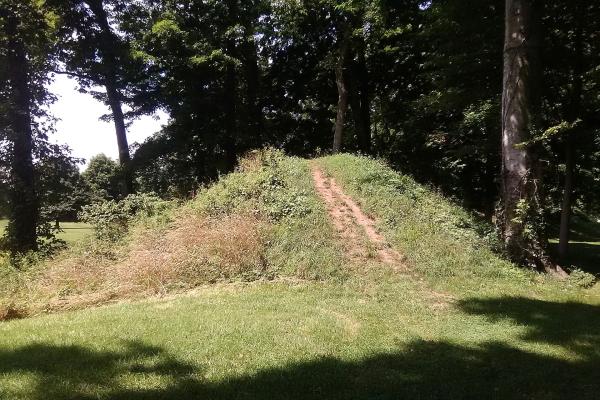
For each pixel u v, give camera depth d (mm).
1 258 11891
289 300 8312
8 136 17156
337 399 4598
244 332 6488
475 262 10852
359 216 13125
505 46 12234
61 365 5379
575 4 14477
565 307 8430
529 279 10477
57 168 19109
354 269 10109
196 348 5883
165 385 4824
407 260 10680
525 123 11797
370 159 20141
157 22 24969
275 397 4598
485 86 16734
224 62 25188
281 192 13781
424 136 24266
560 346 6289
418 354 5883
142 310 7812
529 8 11867
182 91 27297
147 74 26000
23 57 18250
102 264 10930
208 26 26391
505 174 12078
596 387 5047
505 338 6609
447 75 16953
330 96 31141
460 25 16328
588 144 16125
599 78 14156
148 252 11008
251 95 30172
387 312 7758
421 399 4648
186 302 8250
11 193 17359
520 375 5289
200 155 28422
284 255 10477
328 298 8539
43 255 13414
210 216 12938
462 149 19156
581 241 31844
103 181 43281
